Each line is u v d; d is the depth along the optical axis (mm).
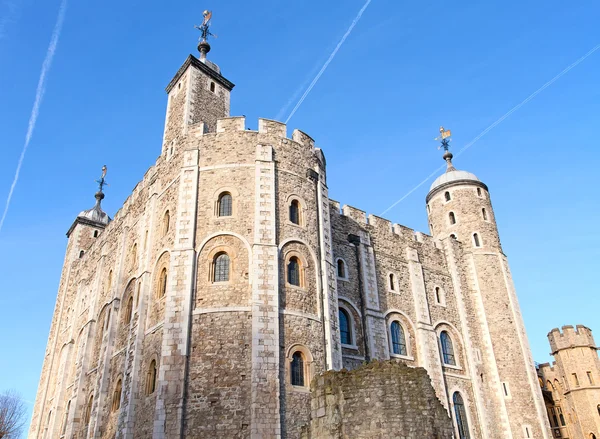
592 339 42594
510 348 33125
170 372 19359
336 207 30625
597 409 39688
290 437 18672
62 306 39375
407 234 34312
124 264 28250
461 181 39312
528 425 30797
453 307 33750
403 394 13117
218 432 18266
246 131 24734
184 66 30516
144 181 29094
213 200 23078
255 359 19391
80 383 28547
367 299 28656
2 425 38281
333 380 13969
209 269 21547
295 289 21859
